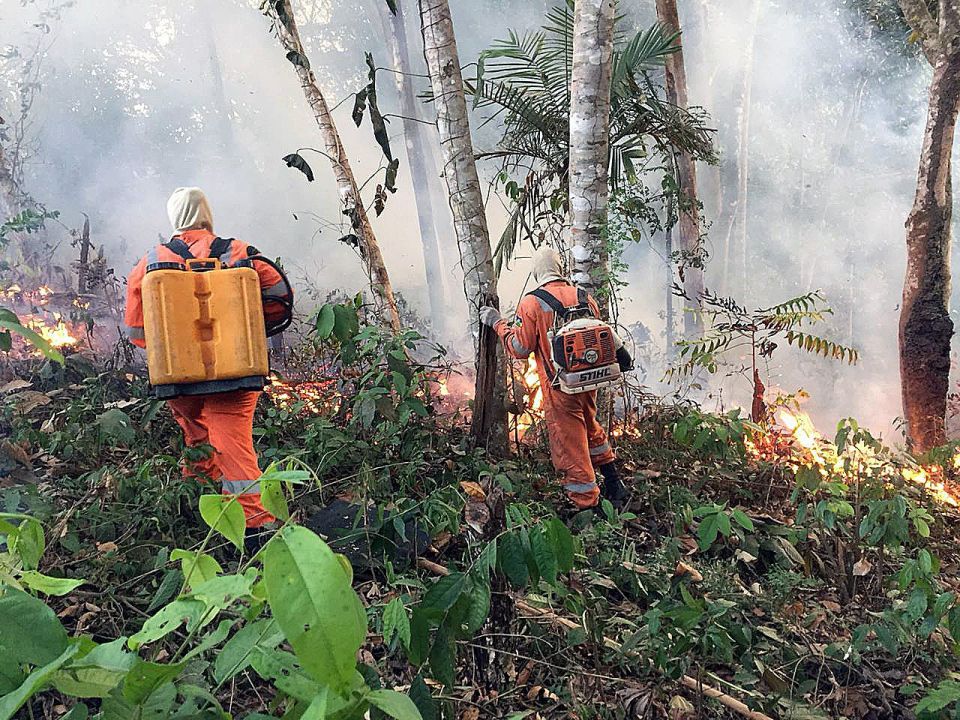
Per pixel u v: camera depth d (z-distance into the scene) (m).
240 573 1.30
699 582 3.75
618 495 4.95
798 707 3.07
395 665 2.92
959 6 9.14
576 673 2.93
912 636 3.56
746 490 5.20
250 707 2.65
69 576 3.28
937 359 9.53
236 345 3.61
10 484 3.78
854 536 4.48
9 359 5.96
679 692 3.02
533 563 2.06
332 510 4.05
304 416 5.30
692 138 7.15
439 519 3.65
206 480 3.89
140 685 1.18
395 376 4.55
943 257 9.51
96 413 4.88
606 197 5.57
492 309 5.15
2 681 1.08
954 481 6.30
